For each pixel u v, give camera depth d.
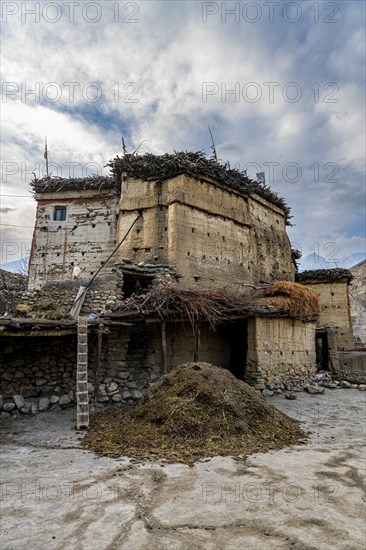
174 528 3.85
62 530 3.82
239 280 19.33
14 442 7.27
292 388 13.74
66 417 9.03
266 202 23.08
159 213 18.28
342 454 6.51
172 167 18.33
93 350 10.84
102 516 4.12
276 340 13.68
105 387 10.59
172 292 11.75
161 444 6.72
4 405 9.03
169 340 12.91
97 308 12.16
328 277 24.02
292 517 4.09
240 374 14.61
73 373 10.45
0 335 8.72
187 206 17.86
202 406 7.70
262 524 3.94
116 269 12.86
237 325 15.22
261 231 22.22
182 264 16.89
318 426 8.78
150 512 4.21
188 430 7.11
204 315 11.77
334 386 15.02
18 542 3.59
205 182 18.88
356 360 18.17
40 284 20.48
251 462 5.96
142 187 18.92
